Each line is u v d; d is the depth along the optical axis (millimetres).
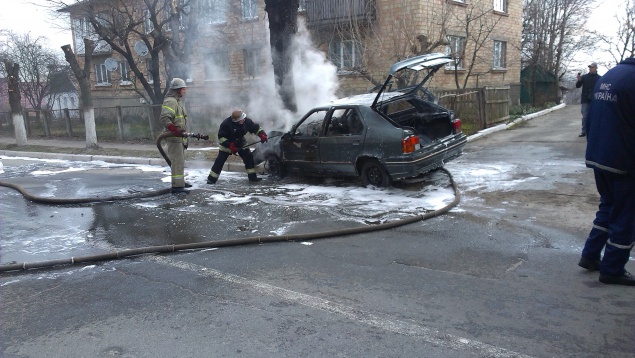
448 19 16609
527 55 27891
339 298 4117
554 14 26344
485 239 5484
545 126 14828
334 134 8469
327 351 3291
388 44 15398
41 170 12594
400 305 3936
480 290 4148
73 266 5258
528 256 4910
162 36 18031
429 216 6383
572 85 29109
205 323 3770
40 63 30734
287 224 6406
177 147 8656
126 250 5520
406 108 8766
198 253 5504
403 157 7430
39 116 23109
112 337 3613
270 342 3439
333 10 16750
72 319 3947
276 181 9492
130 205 8055
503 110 15773
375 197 7555
